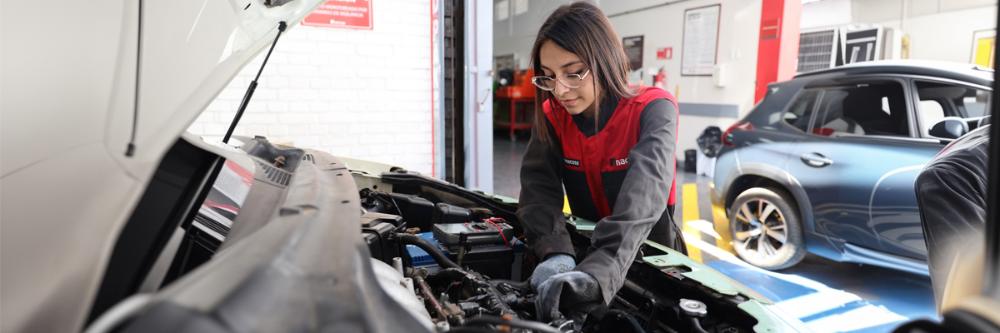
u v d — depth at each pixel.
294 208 0.76
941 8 4.44
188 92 0.76
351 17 4.09
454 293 1.29
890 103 3.14
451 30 4.54
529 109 10.06
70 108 0.67
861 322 2.86
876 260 3.04
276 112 3.97
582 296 1.10
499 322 0.79
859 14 5.06
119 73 0.71
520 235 1.74
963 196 1.40
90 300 0.48
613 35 1.46
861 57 4.97
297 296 0.48
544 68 1.48
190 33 0.88
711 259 3.88
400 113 4.42
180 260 0.87
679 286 1.28
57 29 0.73
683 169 6.37
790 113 3.60
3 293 0.50
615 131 1.56
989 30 4.13
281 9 1.17
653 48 6.55
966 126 2.80
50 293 0.49
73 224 0.54
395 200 1.91
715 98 5.80
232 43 1.03
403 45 4.33
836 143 3.25
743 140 3.84
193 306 0.41
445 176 4.77
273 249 0.55
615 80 1.49
